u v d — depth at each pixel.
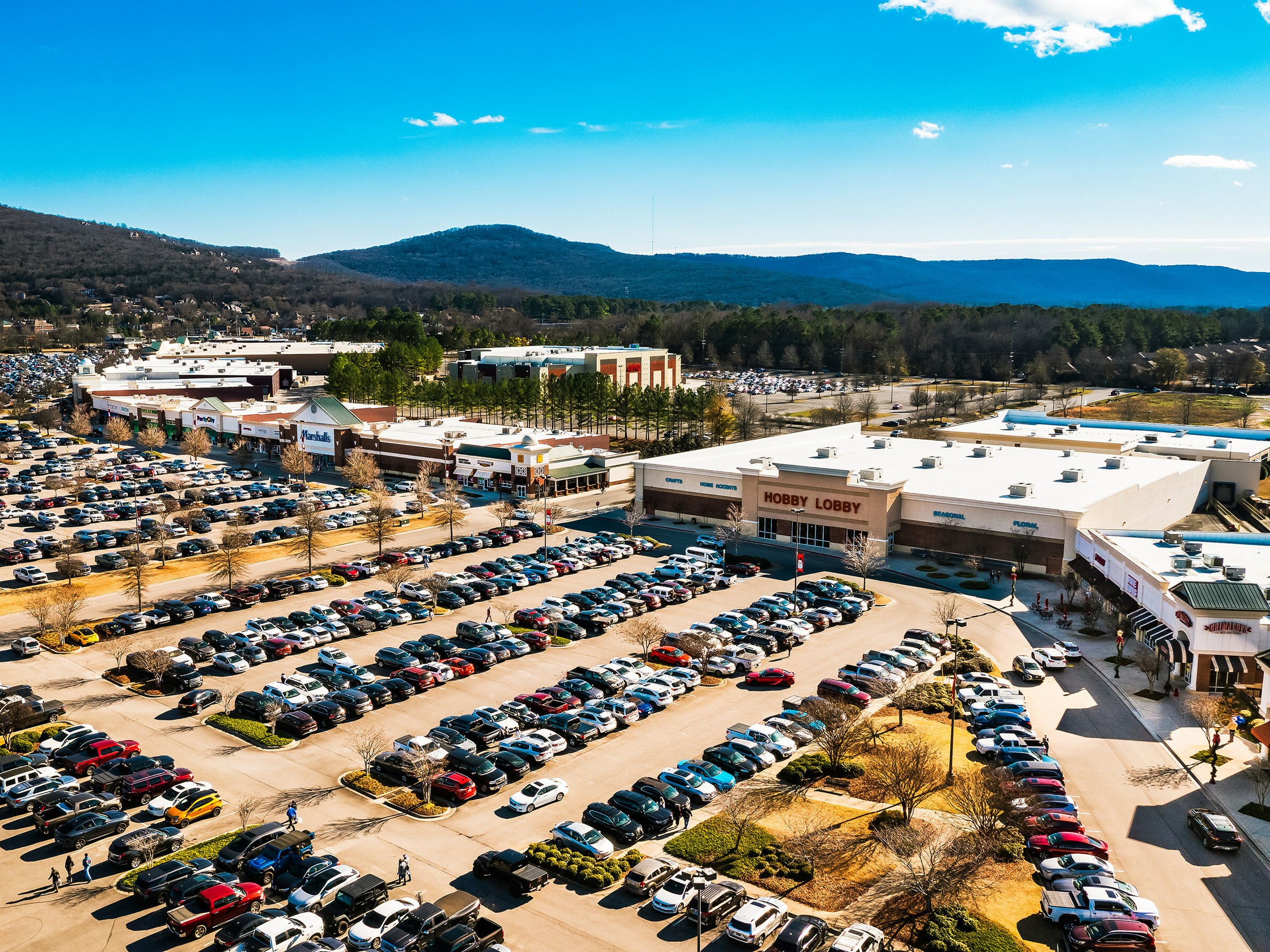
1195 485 136.00
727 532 116.88
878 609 90.81
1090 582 90.25
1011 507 101.56
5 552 106.75
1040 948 42.06
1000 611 90.06
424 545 114.00
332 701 66.06
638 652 79.50
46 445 192.25
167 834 49.97
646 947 42.00
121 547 114.19
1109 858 48.75
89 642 80.12
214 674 74.00
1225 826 49.94
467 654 76.19
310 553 103.06
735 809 50.56
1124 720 66.12
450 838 51.09
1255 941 42.59
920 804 54.41
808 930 41.06
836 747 57.94
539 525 123.25
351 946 41.97
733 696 70.44
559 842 49.91
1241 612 68.56
